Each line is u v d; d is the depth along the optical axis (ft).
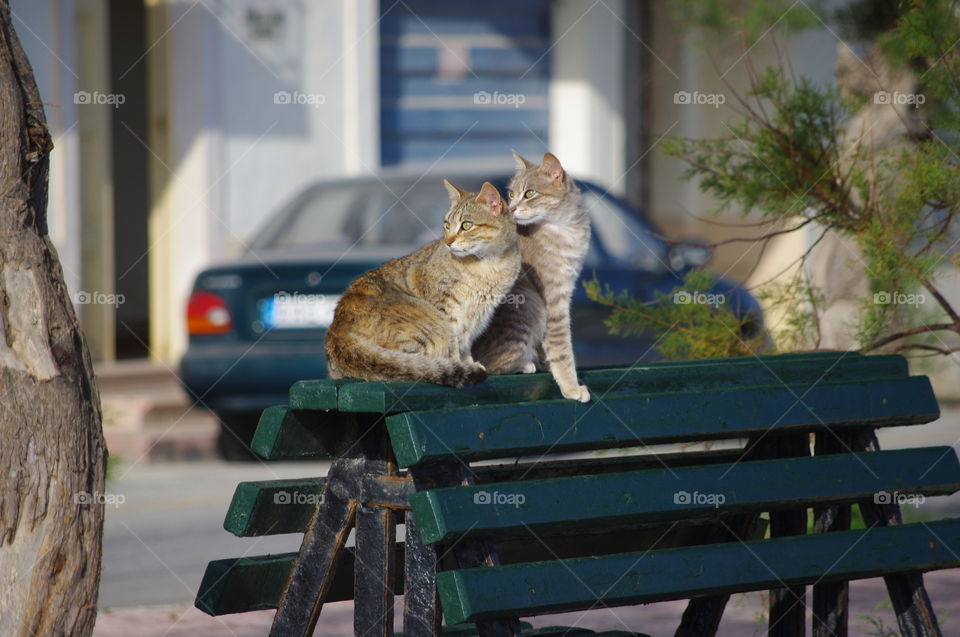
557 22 82.79
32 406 18.45
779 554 21.27
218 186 67.56
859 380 23.80
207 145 67.00
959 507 44.52
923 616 22.68
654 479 20.52
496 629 18.58
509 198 30.27
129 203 79.87
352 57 71.46
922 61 36.35
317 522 20.31
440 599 18.84
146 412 58.39
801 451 24.49
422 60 78.95
